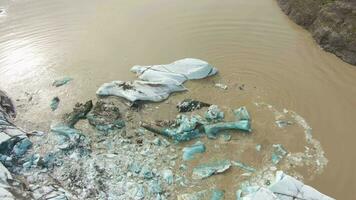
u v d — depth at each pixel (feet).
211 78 50.01
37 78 52.21
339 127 42.68
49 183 38.81
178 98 47.57
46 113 46.96
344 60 51.26
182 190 37.70
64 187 38.60
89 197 37.50
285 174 37.22
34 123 45.78
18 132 43.32
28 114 47.01
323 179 37.88
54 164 40.88
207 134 42.70
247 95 47.34
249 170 39.04
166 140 42.60
